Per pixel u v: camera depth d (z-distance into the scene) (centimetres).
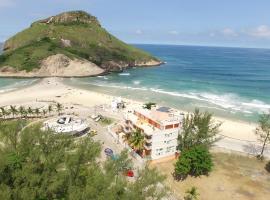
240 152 8562
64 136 4922
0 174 3875
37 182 3850
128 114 9038
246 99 15325
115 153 7894
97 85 17938
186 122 8481
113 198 3734
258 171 7525
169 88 17612
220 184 6831
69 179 4116
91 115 11075
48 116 10781
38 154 4316
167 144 7794
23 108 10900
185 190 6519
